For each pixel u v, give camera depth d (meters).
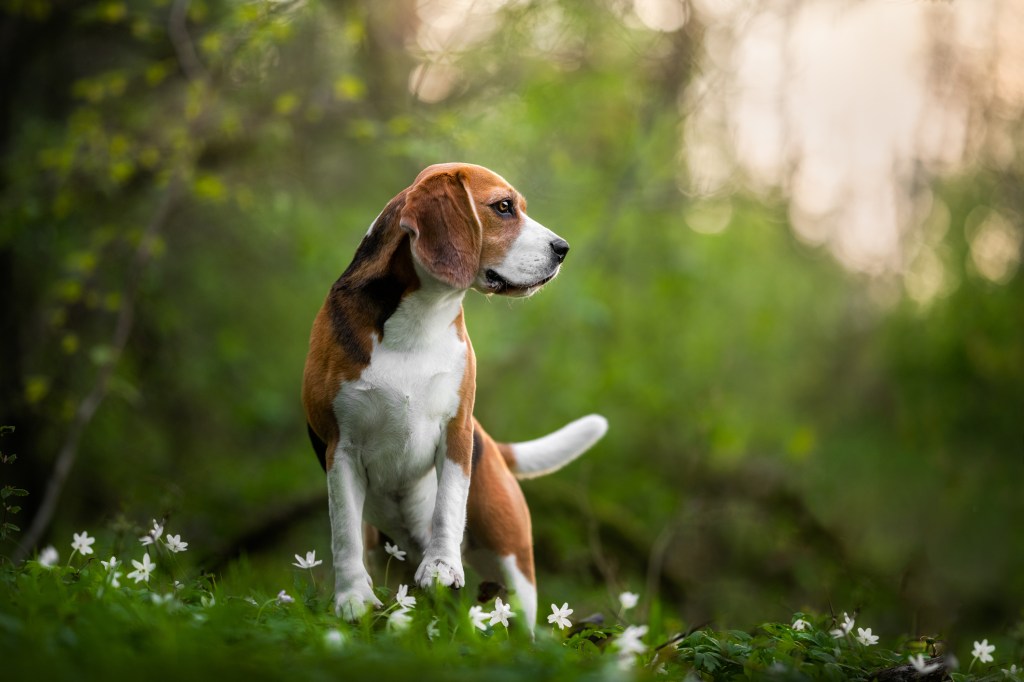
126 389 9.91
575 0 10.92
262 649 3.87
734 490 13.34
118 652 3.53
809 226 15.00
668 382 15.15
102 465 12.60
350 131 10.35
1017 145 12.85
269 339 14.34
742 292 16.30
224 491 12.62
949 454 14.64
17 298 11.74
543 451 6.52
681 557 13.28
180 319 12.80
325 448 5.48
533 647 4.37
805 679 4.36
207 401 13.96
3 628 3.63
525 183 11.86
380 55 11.41
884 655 5.31
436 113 11.06
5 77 11.33
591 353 14.61
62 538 11.36
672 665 4.55
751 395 16.66
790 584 12.24
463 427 5.39
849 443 15.62
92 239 10.59
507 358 13.77
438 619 4.72
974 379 14.69
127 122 11.16
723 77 12.19
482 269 5.42
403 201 5.29
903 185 12.98
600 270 13.97
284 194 10.77
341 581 5.00
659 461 15.15
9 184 10.78
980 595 12.30
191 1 10.04
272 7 9.21
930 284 14.94
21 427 11.29
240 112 10.70
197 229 12.79
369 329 5.23
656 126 12.84
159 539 5.59
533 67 11.73
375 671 3.59
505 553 5.91
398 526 5.66
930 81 12.20
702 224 15.93
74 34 11.65
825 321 16.86
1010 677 4.95
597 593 10.06
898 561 12.43
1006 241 14.23
